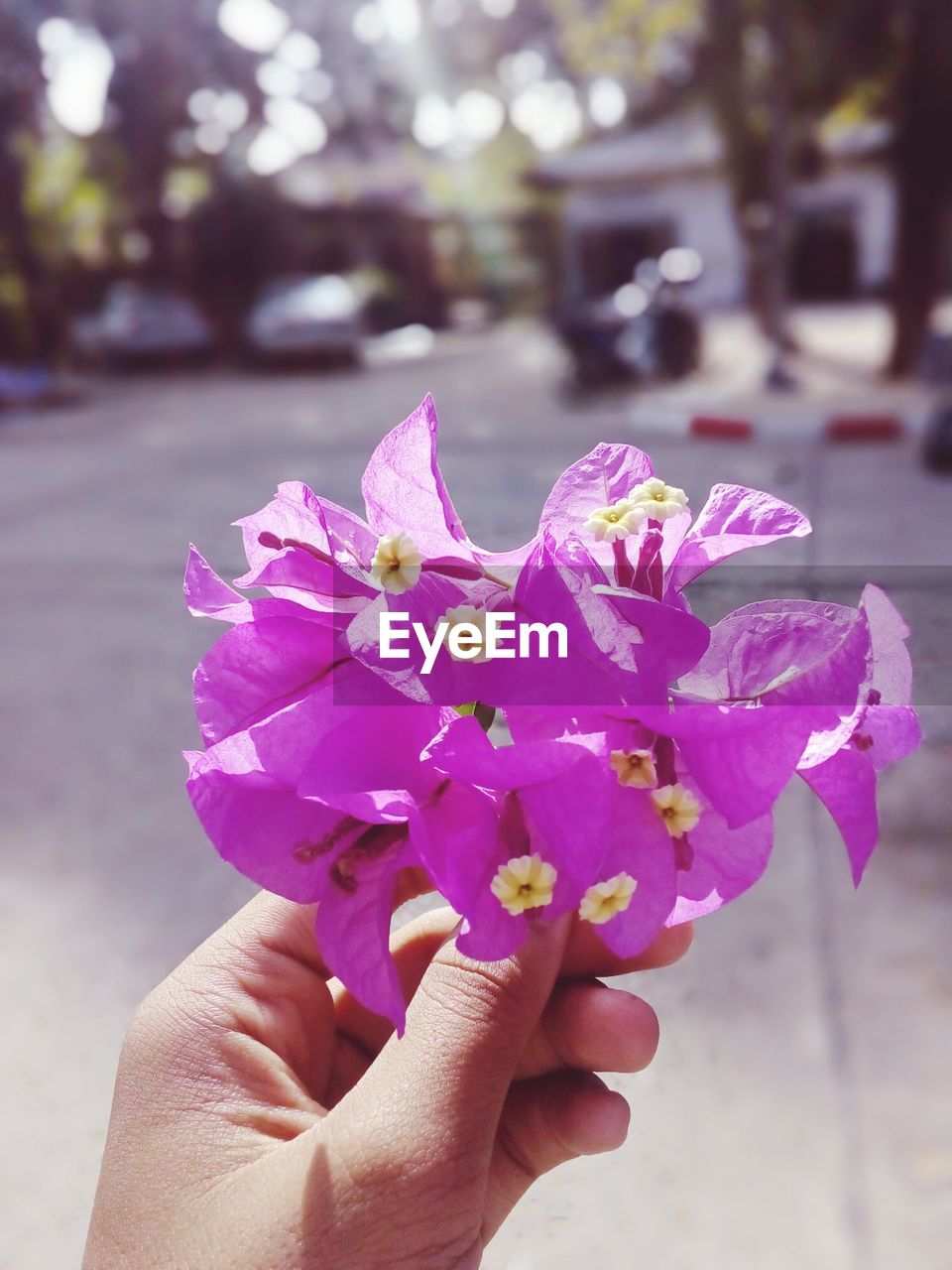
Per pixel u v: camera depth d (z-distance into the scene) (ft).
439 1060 0.77
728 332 19.42
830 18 11.05
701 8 13.25
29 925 2.58
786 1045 2.11
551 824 0.65
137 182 19.86
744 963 2.31
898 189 11.80
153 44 18.48
